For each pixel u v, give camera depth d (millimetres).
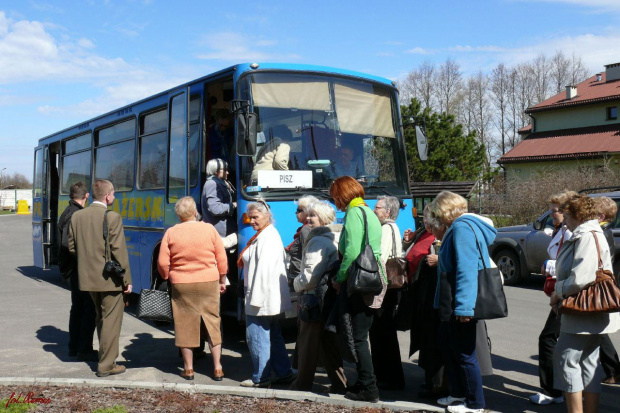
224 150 8141
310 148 7762
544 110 43781
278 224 7320
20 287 13422
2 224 42625
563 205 4562
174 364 6832
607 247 4414
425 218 5723
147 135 9656
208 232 6164
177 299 6125
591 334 4398
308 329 5531
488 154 72062
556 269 4598
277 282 5742
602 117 40781
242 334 8664
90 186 11820
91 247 6191
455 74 71188
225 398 5328
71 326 7188
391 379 5801
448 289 4844
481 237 4754
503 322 9055
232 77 7660
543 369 5422
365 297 5043
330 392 5617
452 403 5008
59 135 13602
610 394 5582
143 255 9602
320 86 7988
